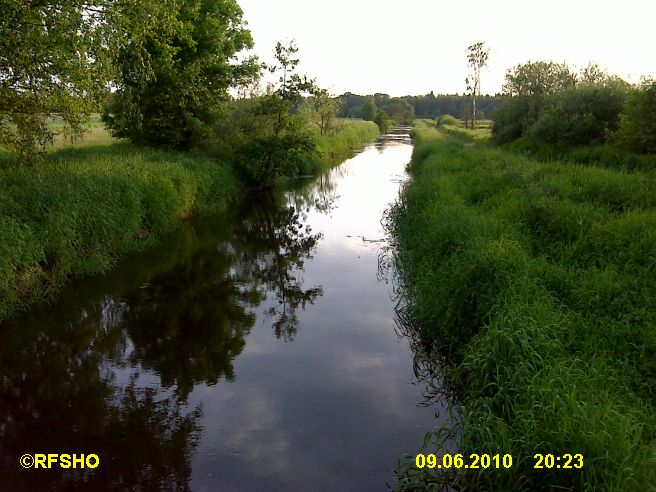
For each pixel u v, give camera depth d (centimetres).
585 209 883
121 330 812
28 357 723
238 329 816
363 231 1490
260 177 2181
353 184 2419
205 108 2042
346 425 545
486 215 965
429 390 614
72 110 1134
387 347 734
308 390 619
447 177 1471
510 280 641
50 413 585
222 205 1739
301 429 539
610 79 2027
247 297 966
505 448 414
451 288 704
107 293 965
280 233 1510
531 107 2494
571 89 2042
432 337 702
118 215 1147
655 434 406
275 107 2153
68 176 1123
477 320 636
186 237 1419
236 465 487
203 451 509
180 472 480
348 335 778
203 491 454
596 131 1838
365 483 458
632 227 770
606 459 360
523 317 550
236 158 2106
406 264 990
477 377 540
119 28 1025
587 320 576
